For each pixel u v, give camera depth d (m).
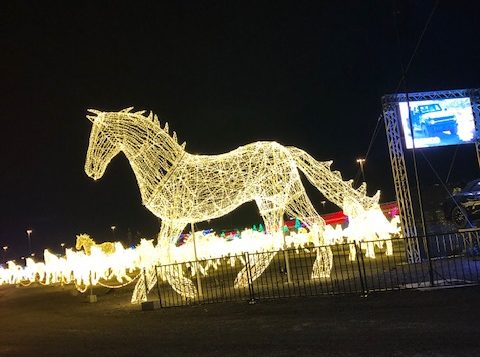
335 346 7.51
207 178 14.15
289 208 15.70
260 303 11.94
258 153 14.63
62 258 32.81
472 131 18.52
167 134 14.08
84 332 11.25
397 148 18.47
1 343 11.12
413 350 6.85
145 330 10.55
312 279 15.11
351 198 17.78
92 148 13.42
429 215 20.14
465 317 8.30
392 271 15.34
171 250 14.25
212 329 9.80
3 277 41.16
